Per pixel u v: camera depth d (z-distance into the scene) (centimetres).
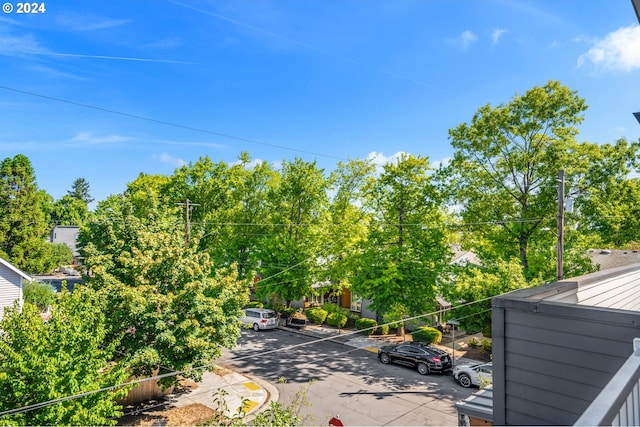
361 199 2691
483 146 2098
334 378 1836
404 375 1878
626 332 368
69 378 896
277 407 873
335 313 2944
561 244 1552
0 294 1997
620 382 246
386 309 2441
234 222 3069
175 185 3372
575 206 1961
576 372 395
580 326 393
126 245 1908
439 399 1573
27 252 4025
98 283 1440
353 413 1437
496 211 2084
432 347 1988
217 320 1454
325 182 2936
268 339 2569
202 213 3212
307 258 2775
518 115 2050
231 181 3172
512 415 434
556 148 1933
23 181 4097
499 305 447
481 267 2089
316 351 2298
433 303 2297
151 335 1406
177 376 1416
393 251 2345
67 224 8706
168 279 1500
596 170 1909
